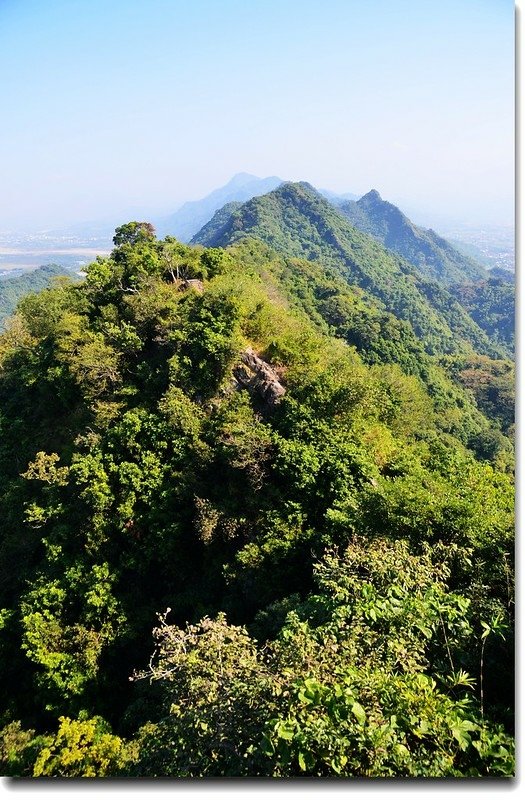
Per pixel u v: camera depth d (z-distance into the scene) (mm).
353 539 13969
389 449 22344
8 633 22391
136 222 44969
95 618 20578
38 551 25766
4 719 19703
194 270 36500
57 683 18703
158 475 22578
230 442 20797
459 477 17266
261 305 29500
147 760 8180
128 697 19328
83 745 12422
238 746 6789
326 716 5770
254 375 25125
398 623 7742
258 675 7348
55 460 25422
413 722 5883
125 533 22062
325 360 27094
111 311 33406
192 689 7965
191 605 20234
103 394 28469
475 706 7438
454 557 10820
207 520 19672
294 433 20844
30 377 34312
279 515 18812
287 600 14906
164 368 27094
